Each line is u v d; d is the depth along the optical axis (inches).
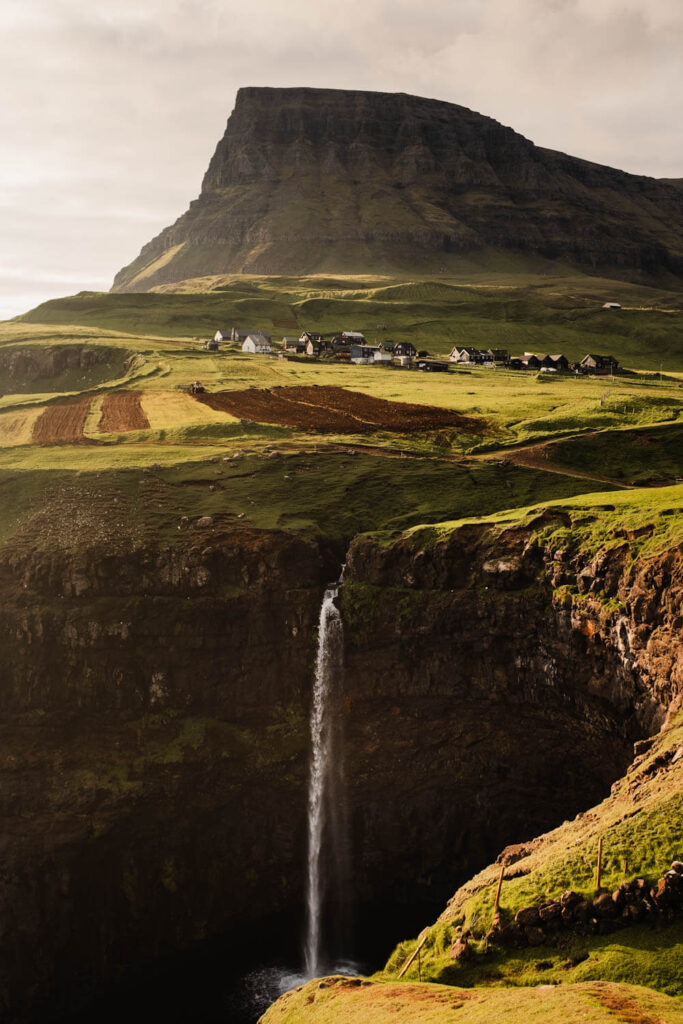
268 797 3646.7
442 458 4847.4
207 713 3703.3
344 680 3759.8
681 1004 1321.4
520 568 3479.3
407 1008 1530.5
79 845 3400.6
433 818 3599.9
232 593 3727.9
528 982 1539.1
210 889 3553.2
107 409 6048.2
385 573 3806.6
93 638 3602.4
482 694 3572.8
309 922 3545.8
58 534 3885.3
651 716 2837.1
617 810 2004.2
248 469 4571.9
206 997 3164.4
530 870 1894.7
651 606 2847.0
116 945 3410.4
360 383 7268.7
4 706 3592.5
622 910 1617.9
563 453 4894.2
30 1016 3267.7
